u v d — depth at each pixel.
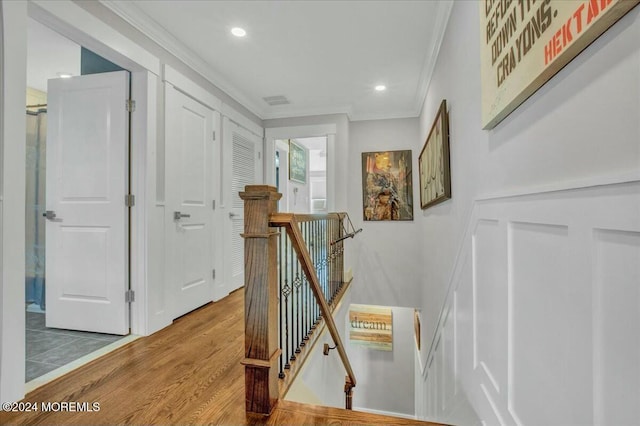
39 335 2.09
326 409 1.23
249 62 2.75
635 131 0.52
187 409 1.25
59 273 2.20
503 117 1.09
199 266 2.75
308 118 4.04
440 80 2.39
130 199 2.14
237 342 1.98
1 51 1.29
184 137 2.58
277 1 1.96
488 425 1.24
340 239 3.39
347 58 2.69
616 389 0.58
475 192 1.46
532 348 0.90
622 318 0.56
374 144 4.33
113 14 1.90
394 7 2.02
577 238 0.68
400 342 5.11
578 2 0.63
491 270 1.24
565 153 0.73
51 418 1.21
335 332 2.05
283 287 1.75
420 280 4.10
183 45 2.46
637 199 0.52
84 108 2.17
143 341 1.99
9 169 1.31
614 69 0.57
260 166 4.09
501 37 1.04
